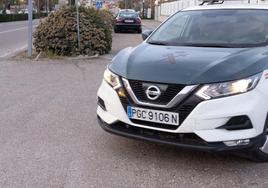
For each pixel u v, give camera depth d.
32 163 4.59
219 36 5.40
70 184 4.10
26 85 8.91
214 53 4.70
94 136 5.49
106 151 4.96
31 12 13.37
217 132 4.09
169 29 5.85
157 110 4.23
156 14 63.00
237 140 4.13
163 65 4.43
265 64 4.38
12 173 4.34
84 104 7.25
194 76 4.16
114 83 4.57
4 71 10.75
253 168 4.49
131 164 4.58
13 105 7.13
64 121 6.20
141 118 4.34
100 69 11.26
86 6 14.76
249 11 5.78
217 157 4.76
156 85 4.23
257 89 4.18
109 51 14.73
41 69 11.12
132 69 4.50
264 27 5.42
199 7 6.21
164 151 4.93
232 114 4.07
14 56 13.72
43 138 5.42
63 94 8.05
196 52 4.80
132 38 23.28
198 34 5.53
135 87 4.36
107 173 4.36
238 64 4.30
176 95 4.14
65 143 5.23
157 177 4.27
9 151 4.95
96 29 13.66
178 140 4.26
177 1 43.56
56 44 13.34
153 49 5.09
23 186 4.05
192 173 4.36
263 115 4.23
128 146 5.10
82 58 13.15
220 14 5.83
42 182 4.14
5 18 52.81
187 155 4.81
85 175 4.30
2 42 20.31
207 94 4.07
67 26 13.27
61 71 10.84
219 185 4.10
